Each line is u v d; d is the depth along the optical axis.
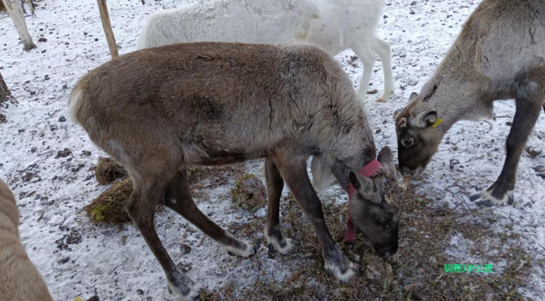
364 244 3.38
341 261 3.13
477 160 4.07
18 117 5.86
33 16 10.93
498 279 2.97
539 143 4.13
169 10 4.52
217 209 3.90
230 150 2.93
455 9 7.21
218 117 2.80
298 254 3.39
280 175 3.26
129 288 3.27
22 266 2.19
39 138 5.35
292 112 2.88
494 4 3.56
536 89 3.49
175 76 2.78
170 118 2.77
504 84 3.64
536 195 3.59
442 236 3.34
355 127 3.05
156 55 2.86
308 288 3.10
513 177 3.52
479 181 3.82
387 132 4.66
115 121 2.78
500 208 3.50
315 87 2.90
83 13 10.68
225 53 2.90
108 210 3.80
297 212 3.77
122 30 8.93
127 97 2.74
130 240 3.68
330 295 3.03
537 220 3.36
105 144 2.89
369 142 3.13
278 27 4.43
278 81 2.86
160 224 3.79
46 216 4.05
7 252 2.21
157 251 3.06
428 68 5.67
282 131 2.91
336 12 4.61
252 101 2.82
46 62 7.86
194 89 2.77
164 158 2.84
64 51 8.30
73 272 3.44
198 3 4.51
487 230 3.35
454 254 3.20
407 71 5.72
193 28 4.37
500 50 3.51
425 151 3.83
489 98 3.81
